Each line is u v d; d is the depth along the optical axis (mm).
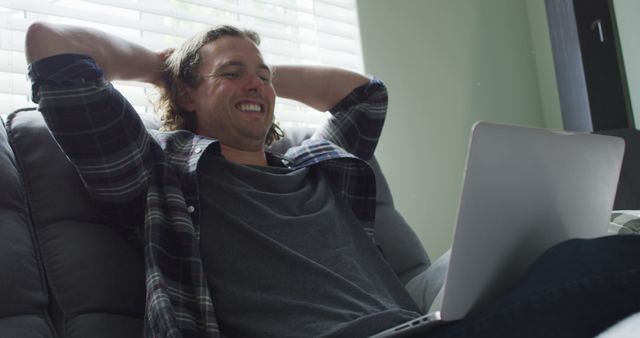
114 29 1701
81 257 1019
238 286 1035
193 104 1356
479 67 2547
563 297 739
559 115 2709
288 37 2051
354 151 1560
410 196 2168
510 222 852
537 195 890
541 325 745
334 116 1585
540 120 2771
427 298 1245
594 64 2441
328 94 1588
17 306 920
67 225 1058
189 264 1029
